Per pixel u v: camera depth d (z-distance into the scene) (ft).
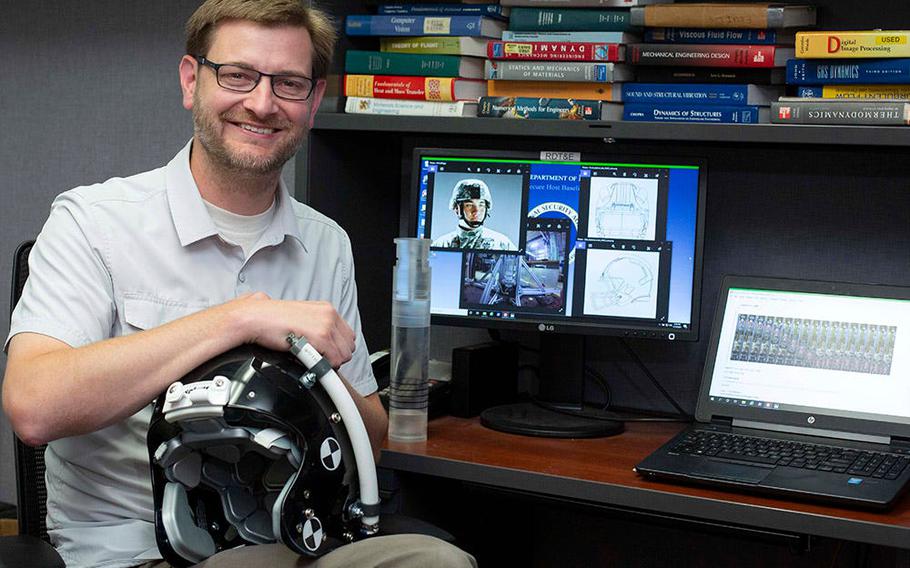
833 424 6.12
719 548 7.40
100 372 4.51
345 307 6.02
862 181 6.79
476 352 6.81
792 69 6.14
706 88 6.34
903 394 6.02
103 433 5.16
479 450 6.03
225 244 5.41
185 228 5.29
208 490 4.63
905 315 6.13
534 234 6.79
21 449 5.36
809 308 6.33
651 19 6.40
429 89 6.74
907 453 5.80
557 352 6.88
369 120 6.75
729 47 6.32
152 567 5.07
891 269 6.78
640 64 6.48
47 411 4.55
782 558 7.24
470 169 6.89
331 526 4.52
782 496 5.23
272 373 4.30
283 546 4.60
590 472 5.65
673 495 5.30
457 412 6.80
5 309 8.07
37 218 7.91
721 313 6.51
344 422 4.40
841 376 6.18
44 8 7.76
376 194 7.63
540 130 6.43
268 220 5.58
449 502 6.70
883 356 6.12
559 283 6.75
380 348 7.77
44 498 5.44
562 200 6.75
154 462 4.40
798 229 6.97
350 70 7.01
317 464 4.29
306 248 5.79
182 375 4.51
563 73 6.55
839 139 5.80
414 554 4.46
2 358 8.12
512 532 7.63
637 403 7.39
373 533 4.51
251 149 5.20
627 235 6.64
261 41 5.15
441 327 7.86
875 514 5.04
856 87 6.03
